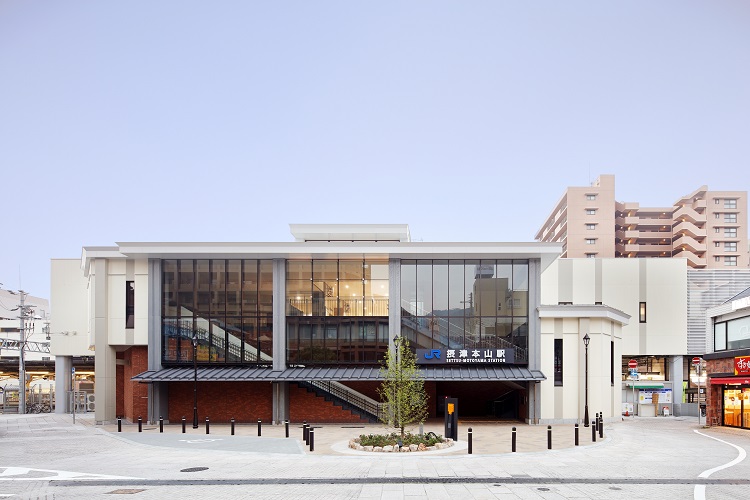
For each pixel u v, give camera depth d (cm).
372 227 4081
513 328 3328
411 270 3400
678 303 4862
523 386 3347
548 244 3241
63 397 4728
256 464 1770
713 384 3262
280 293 3356
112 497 1306
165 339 3350
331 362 3331
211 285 3391
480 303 3356
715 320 3491
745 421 3020
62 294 4684
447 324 3347
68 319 4666
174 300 3378
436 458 1869
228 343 3356
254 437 2562
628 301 4866
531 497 1281
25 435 2745
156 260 3372
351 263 3409
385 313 3375
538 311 3306
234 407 3347
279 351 3303
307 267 3419
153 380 3111
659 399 4406
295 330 3366
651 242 10312
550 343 3297
